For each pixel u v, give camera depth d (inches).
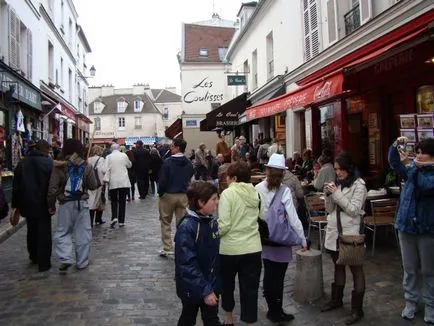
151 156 647.8
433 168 165.6
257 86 774.5
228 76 804.0
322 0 472.4
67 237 256.2
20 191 255.1
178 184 277.4
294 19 563.5
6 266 265.4
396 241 285.7
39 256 252.5
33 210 251.0
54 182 249.9
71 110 969.5
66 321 180.2
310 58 504.4
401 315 179.9
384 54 238.7
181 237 129.9
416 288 175.9
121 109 2657.5
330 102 470.0
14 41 527.5
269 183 173.8
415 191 169.3
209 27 1454.2
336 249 183.9
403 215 171.9
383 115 374.3
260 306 196.7
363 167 412.5
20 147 540.7
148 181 613.0
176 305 197.0
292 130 583.8
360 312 177.0
